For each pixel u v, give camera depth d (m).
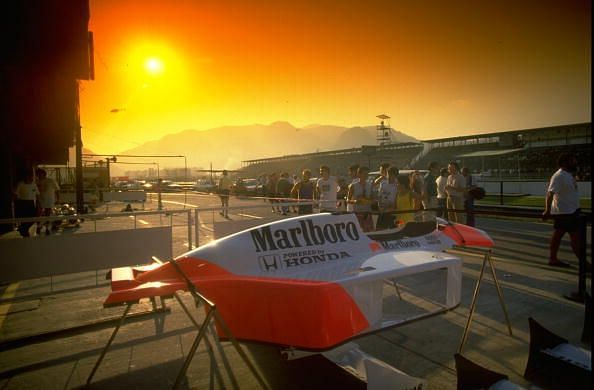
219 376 3.16
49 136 13.75
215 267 3.03
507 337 3.78
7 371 3.32
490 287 5.34
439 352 3.50
